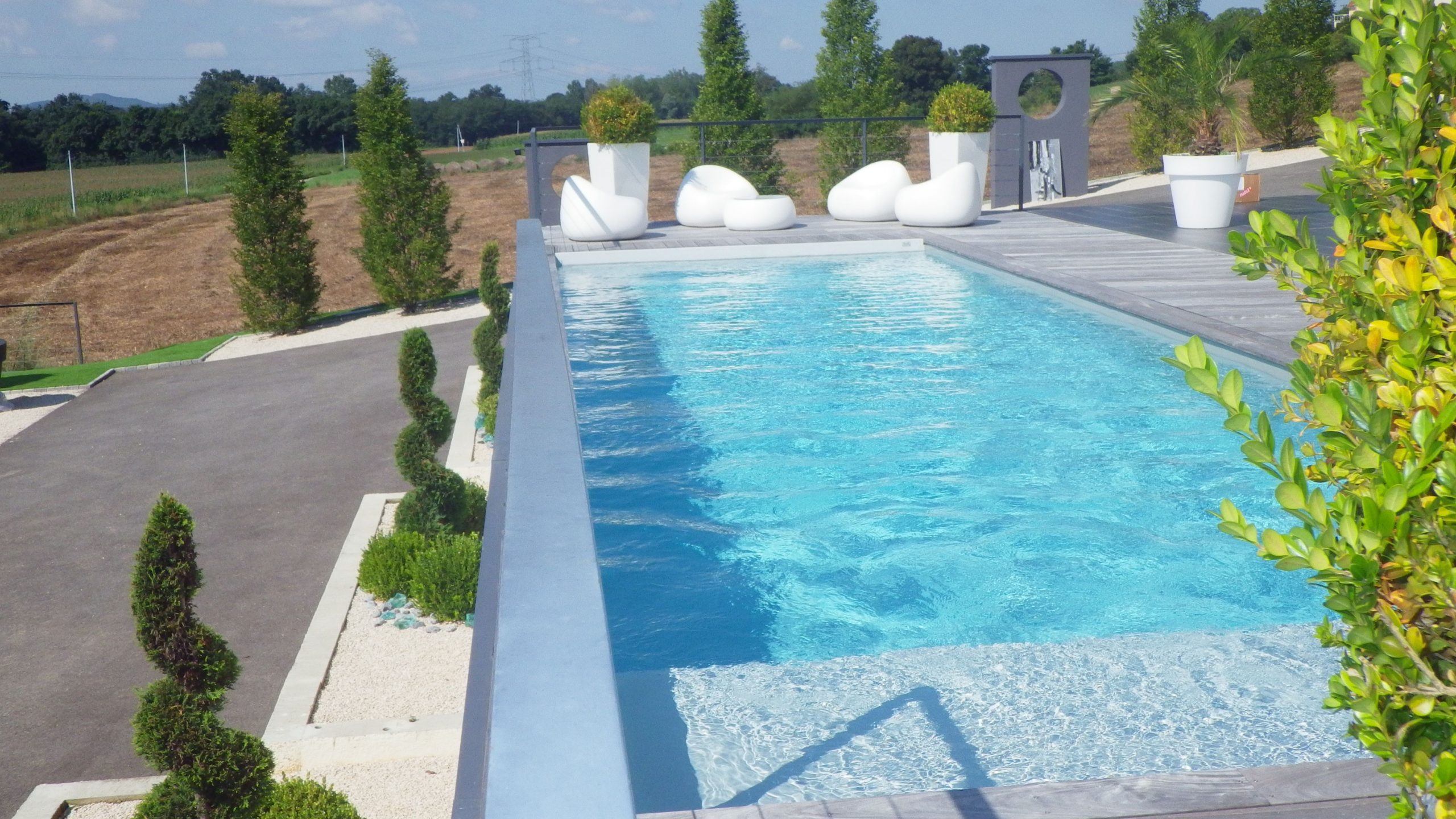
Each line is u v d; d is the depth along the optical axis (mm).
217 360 15406
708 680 3031
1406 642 1152
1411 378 1206
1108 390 6277
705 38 22359
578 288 10156
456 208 38656
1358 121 1403
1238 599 3760
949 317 8312
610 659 1449
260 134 17391
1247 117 22672
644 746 2656
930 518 4582
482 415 9875
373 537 7203
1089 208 14766
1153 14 22391
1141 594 3828
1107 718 2707
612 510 4797
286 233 17594
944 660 3100
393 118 17625
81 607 6824
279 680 5676
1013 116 14664
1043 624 3623
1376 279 1277
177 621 3873
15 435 11328
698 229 13289
